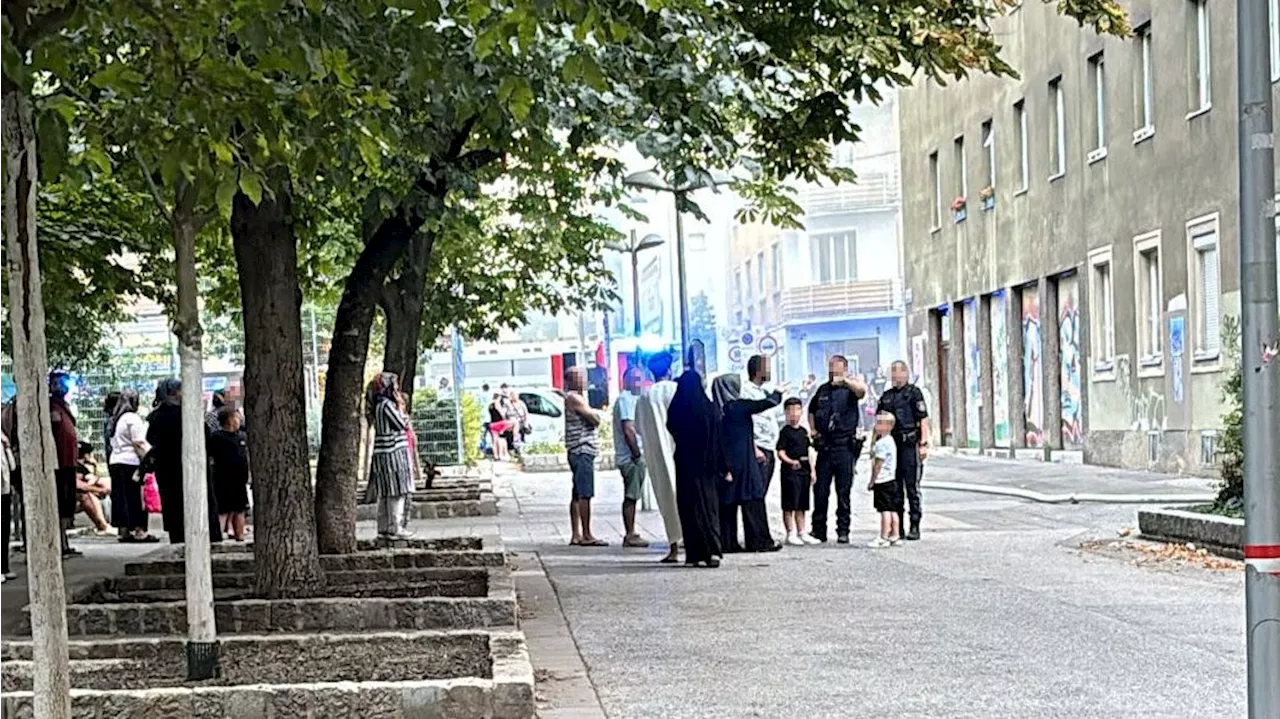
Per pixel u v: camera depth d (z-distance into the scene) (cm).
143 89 707
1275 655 643
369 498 1881
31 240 617
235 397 2064
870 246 6894
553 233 2439
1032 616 1203
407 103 966
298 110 797
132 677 919
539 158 1123
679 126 1107
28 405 618
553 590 1434
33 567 623
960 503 2538
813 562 1656
